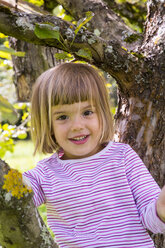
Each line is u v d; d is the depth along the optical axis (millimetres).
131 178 1361
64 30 1337
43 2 2447
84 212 1324
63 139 1392
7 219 1076
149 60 1525
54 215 1376
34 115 1517
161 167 1659
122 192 1334
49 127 1467
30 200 1101
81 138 1385
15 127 2725
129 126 1645
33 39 1312
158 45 1540
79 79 1406
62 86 1379
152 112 1591
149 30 1622
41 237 1162
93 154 1454
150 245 1297
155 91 1559
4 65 2699
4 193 1038
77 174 1381
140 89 1571
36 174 1402
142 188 1327
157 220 1177
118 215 1307
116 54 1445
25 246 1138
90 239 1290
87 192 1338
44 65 2279
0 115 680
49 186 1379
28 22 1263
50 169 1432
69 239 1314
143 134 1621
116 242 1274
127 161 1397
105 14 1809
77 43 1363
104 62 1459
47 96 1417
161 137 1620
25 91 2375
